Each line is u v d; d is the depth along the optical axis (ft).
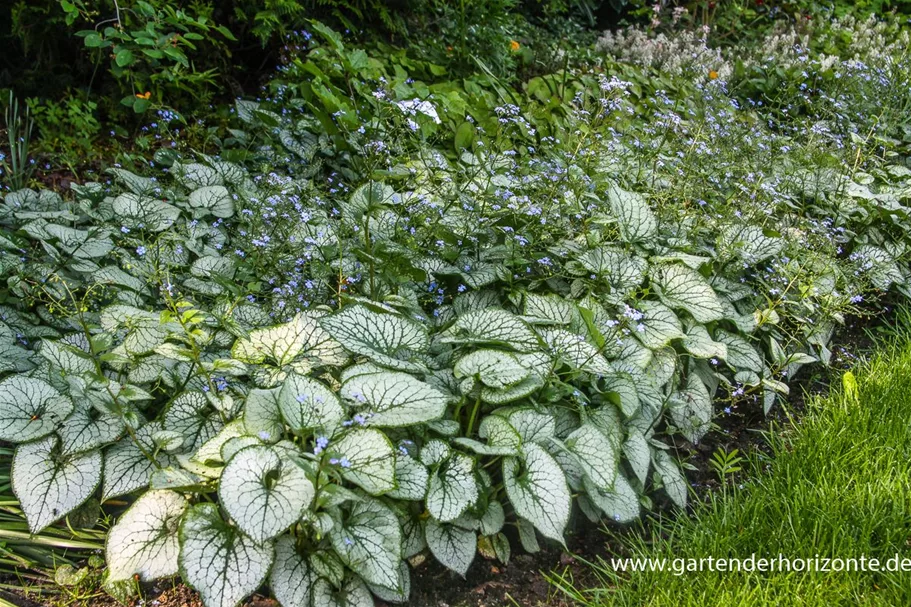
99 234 11.69
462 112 16.24
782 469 10.07
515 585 8.75
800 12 30.35
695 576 8.42
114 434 8.61
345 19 18.17
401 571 8.23
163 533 7.84
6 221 12.35
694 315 11.12
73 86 16.25
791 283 12.00
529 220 12.02
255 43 18.21
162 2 15.34
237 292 10.38
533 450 8.56
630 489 9.14
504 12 21.12
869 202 15.58
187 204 13.14
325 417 7.97
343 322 9.04
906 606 8.08
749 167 15.69
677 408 10.81
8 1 15.30
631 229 12.09
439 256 11.64
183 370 9.34
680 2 30.01
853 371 12.58
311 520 7.22
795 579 8.32
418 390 8.32
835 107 19.74
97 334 8.90
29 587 8.18
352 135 14.53
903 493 9.31
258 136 15.62
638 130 16.81
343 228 11.49
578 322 10.27
